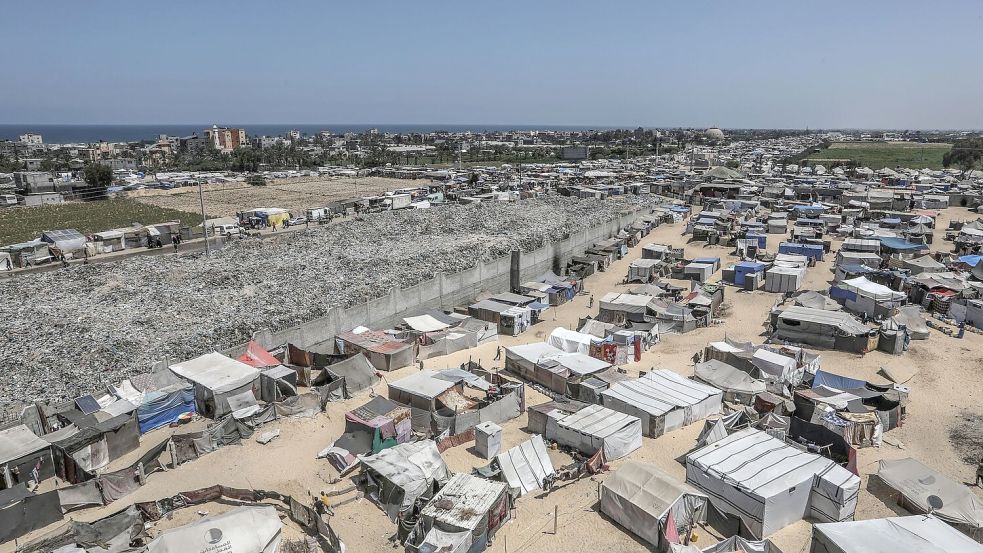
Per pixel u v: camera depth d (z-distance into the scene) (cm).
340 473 3800
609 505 3388
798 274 7844
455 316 6488
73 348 5038
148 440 4125
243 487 3641
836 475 3434
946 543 2842
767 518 3253
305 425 4403
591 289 8300
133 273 7512
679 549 2955
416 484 3459
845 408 4459
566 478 3788
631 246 10900
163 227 10969
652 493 3288
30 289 6812
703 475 3519
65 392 4325
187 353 5050
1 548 3009
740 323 6806
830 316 6184
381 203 14238
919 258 8825
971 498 3347
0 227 12262
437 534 3036
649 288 7450
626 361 5625
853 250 9500
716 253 10369
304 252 8856
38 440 3697
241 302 6362
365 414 4147
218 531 2891
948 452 4128
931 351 5888
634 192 17225
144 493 3556
